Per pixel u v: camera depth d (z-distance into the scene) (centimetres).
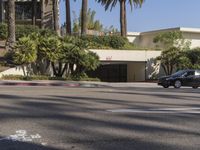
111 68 5403
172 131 1047
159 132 1031
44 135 969
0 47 4609
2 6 5738
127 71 5403
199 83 3588
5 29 5069
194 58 4994
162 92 2264
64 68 4219
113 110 1358
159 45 5894
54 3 5088
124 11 5856
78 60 4103
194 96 1978
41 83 3469
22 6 5897
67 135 973
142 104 1551
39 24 5903
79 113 1284
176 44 5522
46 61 4184
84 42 4312
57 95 1852
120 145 892
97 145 888
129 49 5144
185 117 1253
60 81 3791
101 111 1334
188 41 5531
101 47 5059
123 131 1030
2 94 1884
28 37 4034
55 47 4066
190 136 996
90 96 1820
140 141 932
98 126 1084
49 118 1188
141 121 1167
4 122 1115
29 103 1509
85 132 1009
